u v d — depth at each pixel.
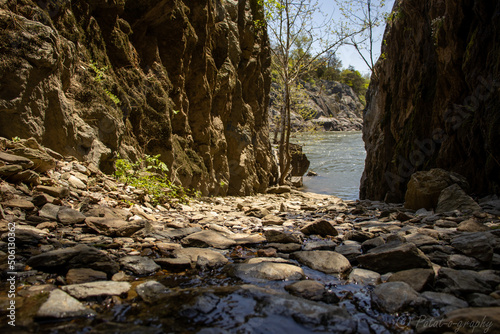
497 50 7.30
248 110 15.13
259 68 15.95
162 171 7.96
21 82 4.89
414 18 11.67
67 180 5.07
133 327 2.03
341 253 3.87
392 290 2.63
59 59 5.52
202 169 10.77
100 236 3.86
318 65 19.06
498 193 7.41
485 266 3.31
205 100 11.12
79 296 2.41
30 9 5.25
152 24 9.10
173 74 9.88
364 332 2.14
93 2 7.16
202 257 3.47
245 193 14.28
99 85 6.77
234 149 13.93
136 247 3.78
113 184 5.98
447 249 3.80
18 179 4.36
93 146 6.29
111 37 7.82
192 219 5.73
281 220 6.00
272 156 19.20
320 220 5.06
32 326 2.03
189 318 2.16
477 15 7.95
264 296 2.45
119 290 2.55
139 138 8.20
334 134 63.53
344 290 2.85
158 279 2.97
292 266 3.25
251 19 14.99
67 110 5.71
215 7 11.99
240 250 4.04
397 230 5.20
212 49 12.24
